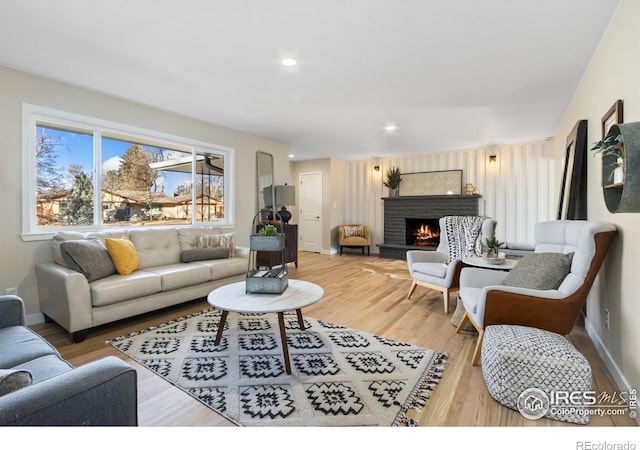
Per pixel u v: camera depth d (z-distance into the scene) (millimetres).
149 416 1576
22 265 2811
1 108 2682
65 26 2127
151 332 2648
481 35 2230
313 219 7777
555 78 2955
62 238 2861
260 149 5332
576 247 2312
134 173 3738
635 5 1678
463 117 4172
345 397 1730
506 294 1989
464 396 1752
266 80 2992
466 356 2236
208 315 3094
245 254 3939
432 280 3365
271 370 2021
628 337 1743
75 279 2424
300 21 2064
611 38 2062
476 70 2789
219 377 1936
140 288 2781
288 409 1628
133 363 2117
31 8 1928
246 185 5082
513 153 5855
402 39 2281
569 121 3723
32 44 2357
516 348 1653
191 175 4355
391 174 7047
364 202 7703
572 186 2896
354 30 2168
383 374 1975
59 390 806
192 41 2314
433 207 6559
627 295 1774
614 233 1931
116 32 2197
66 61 2623
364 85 3105
